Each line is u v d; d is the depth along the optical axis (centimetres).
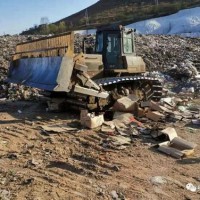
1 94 1492
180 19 5572
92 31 4875
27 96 1436
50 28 5950
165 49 2714
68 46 1018
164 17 5956
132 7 8244
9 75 1378
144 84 1271
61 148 824
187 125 1041
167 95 1543
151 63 2297
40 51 1174
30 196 589
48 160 750
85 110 1007
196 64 2325
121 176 685
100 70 1198
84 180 662
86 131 947
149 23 5706
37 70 1152
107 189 631
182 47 2864
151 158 780
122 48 1216
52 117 1102
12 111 1198
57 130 938
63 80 1001
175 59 2458
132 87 1241
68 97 1157
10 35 2936
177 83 1892
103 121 995
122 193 618
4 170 684
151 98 1286
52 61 1064
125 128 967
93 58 1186
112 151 811
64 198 593
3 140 874
